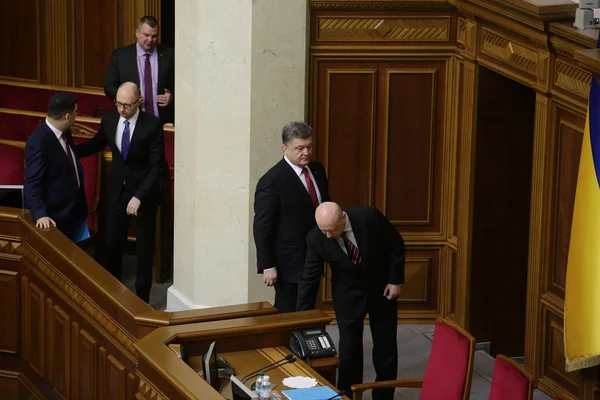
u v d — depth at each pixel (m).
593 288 11.05
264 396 9.60
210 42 14.31
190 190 15.03
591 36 11.44
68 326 12.76
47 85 19.89
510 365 9.70
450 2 14.20
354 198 15.30
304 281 12.30
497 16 13.14
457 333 10.41
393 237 12.22
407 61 14.88
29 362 13.99
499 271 14.66
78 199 14.81
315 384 10.02
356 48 14.77
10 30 20.00
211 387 9.42
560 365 12.99
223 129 14.52
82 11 19.59
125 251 18.33
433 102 15.00
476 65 14.03
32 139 14.18
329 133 15.08
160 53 16.86
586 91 11.89
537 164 13.00
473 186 14.35
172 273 17.48
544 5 11.95
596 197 10.94
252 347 10.85
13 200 15.14
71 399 12.86
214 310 11.19
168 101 16.70
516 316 14.84
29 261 13.75
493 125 14.23
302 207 12.99
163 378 9.80
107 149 17.06
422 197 15.29
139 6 19.14
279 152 14.64
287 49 14.33
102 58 19.61
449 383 10.38
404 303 15.59
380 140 15.15
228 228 14.84
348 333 12.38
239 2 14.09
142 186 14.63
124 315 11.32
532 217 13.19
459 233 14.74
